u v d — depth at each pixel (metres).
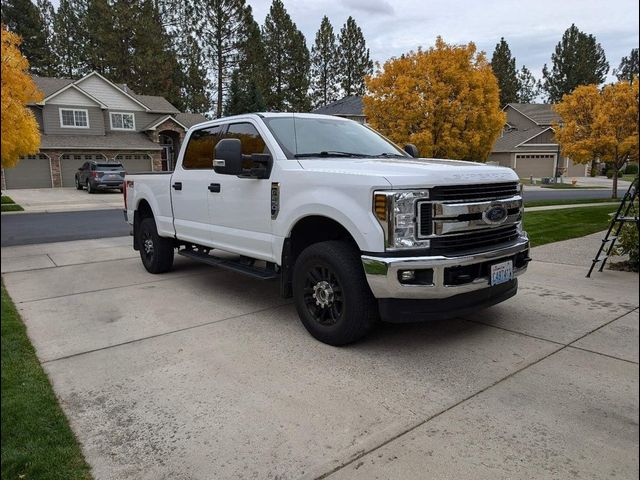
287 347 4.03
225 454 2.58
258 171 4.51
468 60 15.86
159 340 4.22
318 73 53.25
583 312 4.79
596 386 3.25
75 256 8.34
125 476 2.41
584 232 9.81
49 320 4.78
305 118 5.11
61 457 2.55
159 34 45.22
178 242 6.60
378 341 4.13
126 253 8.64
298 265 4.21
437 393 3.19
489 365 3.61
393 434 2.73
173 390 3.29
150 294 5.75
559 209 14.72
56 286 6.16
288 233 4.30
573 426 2.78
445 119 15.91
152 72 43.84
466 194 3.75
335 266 3.87
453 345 4.01
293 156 4.44
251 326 4.57
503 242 4.09
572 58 57.28
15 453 2.56
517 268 4.21
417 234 3.53
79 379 3.47
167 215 6.28
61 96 28.61
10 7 41.69
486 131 16.17
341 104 37.81
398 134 15.93
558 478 2.34
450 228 3.60
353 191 3.68
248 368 3.62
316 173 4.00
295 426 2.83
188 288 6.04
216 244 5.36
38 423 2.86
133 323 4.68
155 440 2.71
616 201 18.16
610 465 2.43
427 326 4.49
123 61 44.19
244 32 43.44
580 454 2.52
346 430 2.78
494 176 3.96
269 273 4.75
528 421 2.84
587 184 33.97
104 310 5.11
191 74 43.59
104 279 6.55
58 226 12.62
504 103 59.41
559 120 39.75
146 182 6.71
